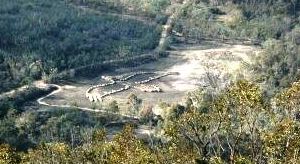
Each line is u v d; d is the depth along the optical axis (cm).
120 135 6675
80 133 15625
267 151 5338
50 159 8200
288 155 5262
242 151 5644
